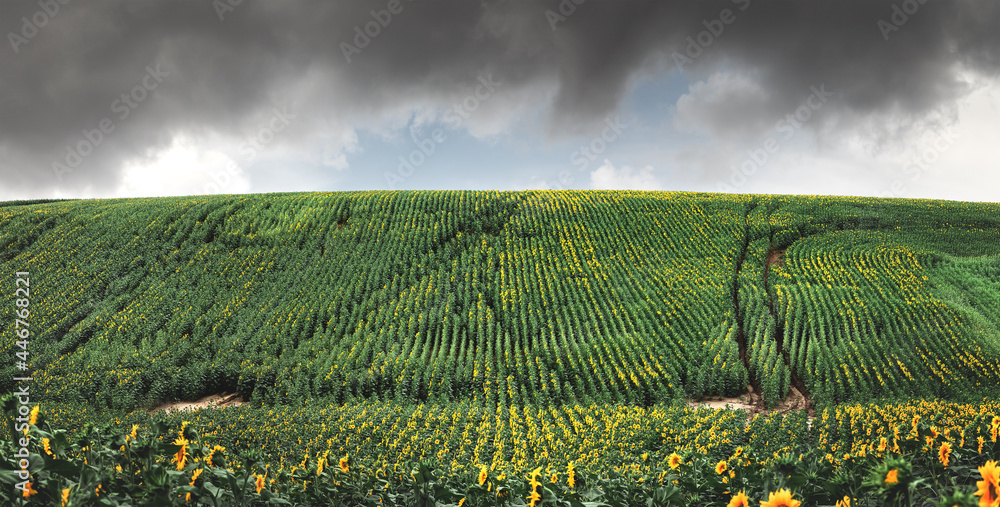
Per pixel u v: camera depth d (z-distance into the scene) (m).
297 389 33.53
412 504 5.10
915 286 44.28
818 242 56.34
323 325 42.78
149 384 34.78
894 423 18.98
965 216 63.62
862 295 43.16
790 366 34.91
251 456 4.25
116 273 49.31
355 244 56.84
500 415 28.22
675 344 38.09
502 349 38.94
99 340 39.84
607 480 6.07
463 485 5.48
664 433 21.73
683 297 44.94
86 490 3.38
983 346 34.94
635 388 32.91
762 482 4.41
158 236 56.19
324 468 5.48
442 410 29.36
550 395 32.25
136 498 3.54
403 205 67.69
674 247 56.22
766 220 63.53
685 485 5.01
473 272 51.12
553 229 61.47
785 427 22.67
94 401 32.69
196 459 4.13
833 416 23.33
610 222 63.22
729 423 24.05
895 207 68.62
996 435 4.43
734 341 38.44
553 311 43.69
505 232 60.66
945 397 30.16
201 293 46.94
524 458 18.55
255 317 43.41
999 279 46.25
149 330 41.25
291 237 57.44
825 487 3.85
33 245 53.59
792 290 44.56
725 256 53.66
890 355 34.66
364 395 33.75
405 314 43.53
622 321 41.88
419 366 35.09
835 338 38.19
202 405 33.47
